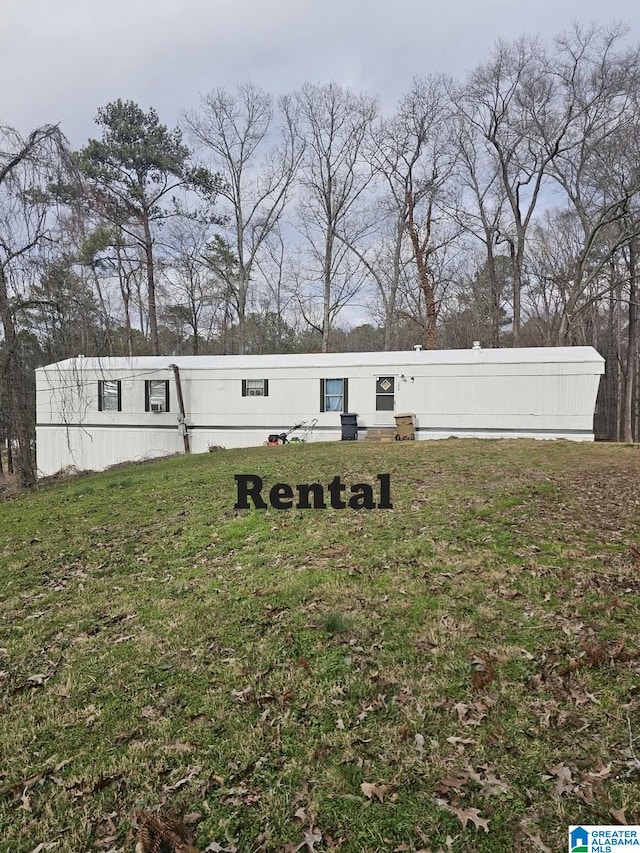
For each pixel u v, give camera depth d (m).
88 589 4.97
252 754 2.55
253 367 16.53
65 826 2.25
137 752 2.64
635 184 19.84
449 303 30.59
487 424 14.90
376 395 15.62
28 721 2.98
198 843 2.10
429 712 2.73
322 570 4.78
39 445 17.69
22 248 10.01
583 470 8.92
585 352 14.98
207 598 4.45
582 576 4.25
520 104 23.66
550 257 27.88
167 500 8.15
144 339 31.92
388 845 2.01
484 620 3.66
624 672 2.93
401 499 7.13
